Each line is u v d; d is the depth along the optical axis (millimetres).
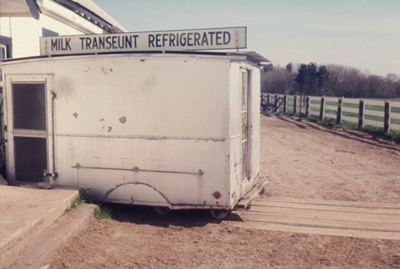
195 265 4645
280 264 4719
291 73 82438
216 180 6062
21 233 4371
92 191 6523
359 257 4906
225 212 6344
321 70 76375
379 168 10828
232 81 6066
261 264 4715
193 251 5074
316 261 4805
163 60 6109
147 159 6266
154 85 6168
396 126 16031
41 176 6754
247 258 4891
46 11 11031
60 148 6617
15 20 9859
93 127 6441
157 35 6527
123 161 6359
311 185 8836
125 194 6398
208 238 5570
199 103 6031
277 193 8109
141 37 6582
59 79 6527
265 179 9430
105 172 6445
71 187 6477
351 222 6270
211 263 4719
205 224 6172
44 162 6730
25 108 6746
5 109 6848
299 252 5090
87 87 6422
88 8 10977
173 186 6207
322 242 5441
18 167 6867
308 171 10398
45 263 4273
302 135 17984
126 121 6301
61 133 6590
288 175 9898
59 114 6570
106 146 6410
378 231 5859
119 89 6297
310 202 7414
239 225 6145
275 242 5453
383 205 7207
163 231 5809
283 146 14781
